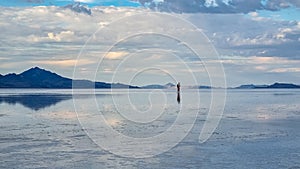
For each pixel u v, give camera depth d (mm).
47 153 19109
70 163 17109
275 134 25359
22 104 54219
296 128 28469
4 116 37062
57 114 38750
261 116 37719
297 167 16484
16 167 16406
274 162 17328
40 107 48281
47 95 87875
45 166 16562
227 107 50281
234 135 24922
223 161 17531
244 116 37531
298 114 40281
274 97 84625
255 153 19141
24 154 18906
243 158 18109
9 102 59031
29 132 25938
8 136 24250
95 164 16922
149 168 16250
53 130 26875
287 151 19719
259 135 24844
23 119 34250
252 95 98500
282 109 47312
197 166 16578
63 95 87625
